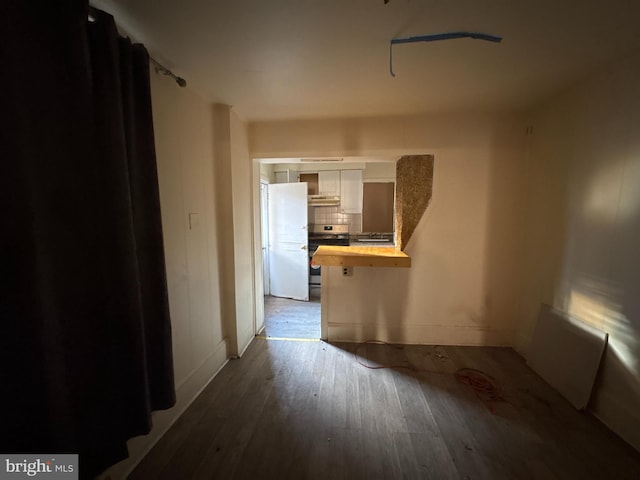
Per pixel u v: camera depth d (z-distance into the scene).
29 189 0.81
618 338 1.54
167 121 1.58
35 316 0.82
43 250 0.86
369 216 5.01
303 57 1.48
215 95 1.95
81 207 0.97
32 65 0.82
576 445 1.46
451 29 1.25
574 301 1.86
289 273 4.25
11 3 0.77
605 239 1.62
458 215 2.47
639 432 1.41
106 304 1.08
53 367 0.87
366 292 2.66
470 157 2.40
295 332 2.96
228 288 2.31
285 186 4.18
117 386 1.13
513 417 1.67
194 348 1.87
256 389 1.95
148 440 1.43
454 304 2.58
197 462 1.37
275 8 1.10
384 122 2.43
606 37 1.31
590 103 1.72
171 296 1.63
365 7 1.10
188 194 1.79
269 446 1.46
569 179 1.89
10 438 0.80
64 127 0.91
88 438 1.04
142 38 1.30
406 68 1.60
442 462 1.36
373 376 2.11
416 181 2.47
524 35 1.29
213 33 1.27
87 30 0.98
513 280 2.48
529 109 2.27
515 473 1.30
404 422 1.63
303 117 2.42
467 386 1.97
